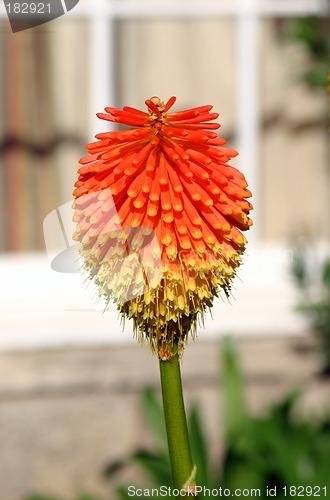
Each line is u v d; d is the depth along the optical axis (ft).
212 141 5.82
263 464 12.64
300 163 24.17
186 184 5.65
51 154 23.08
